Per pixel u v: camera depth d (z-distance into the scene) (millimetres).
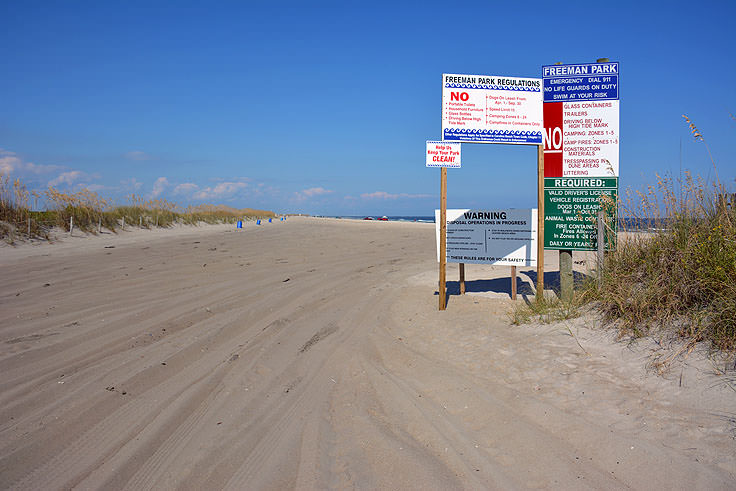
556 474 3307
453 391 4930
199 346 6703
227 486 3350
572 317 6367
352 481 3391
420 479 3381
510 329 6637
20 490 3291
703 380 4133
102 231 23922
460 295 9680
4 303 9172
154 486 3350
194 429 4242
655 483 3080
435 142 8125
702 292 5180
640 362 4730
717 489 2926
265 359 6223
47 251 17188
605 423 3861
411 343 6809
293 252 19797
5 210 19891
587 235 7875
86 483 3379
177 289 10820
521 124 8039
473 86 8039
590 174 7984
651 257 6195
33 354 6242
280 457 3752
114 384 5250
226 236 28156
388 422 4367
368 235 32219
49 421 4355
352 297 10227
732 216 5832
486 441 3873
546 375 4949
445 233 8367
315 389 5227
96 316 8250
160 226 31016
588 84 8031
